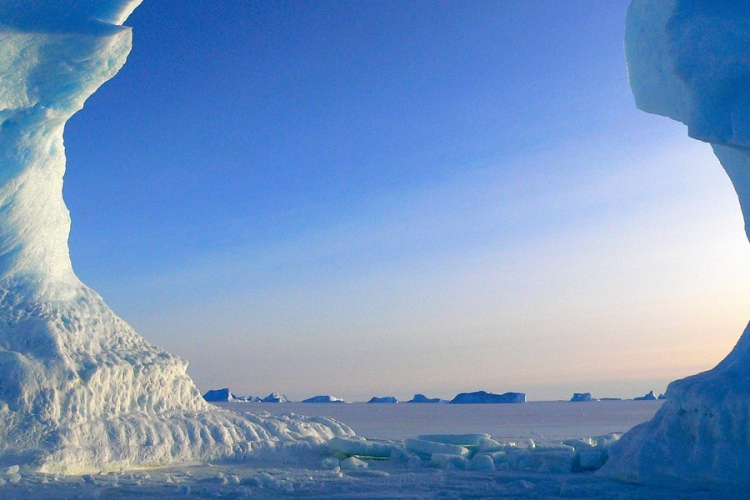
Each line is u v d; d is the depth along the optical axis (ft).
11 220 49.75
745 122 33.94
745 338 37.50
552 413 289.53
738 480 30.45
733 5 33.81
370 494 32.73
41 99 49.70
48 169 51.49
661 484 33.42
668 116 43.98
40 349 45.57
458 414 281.95
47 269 51.49
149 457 44.65
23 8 47.44
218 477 38.04
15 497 31.04
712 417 33.42
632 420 189.98
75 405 43.96
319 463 48.42
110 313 53.88
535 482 36.88
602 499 29.99
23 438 40.81
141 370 49.83
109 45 49.65
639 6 43.55
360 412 332.39
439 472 42.50
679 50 36.14
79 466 40.93
